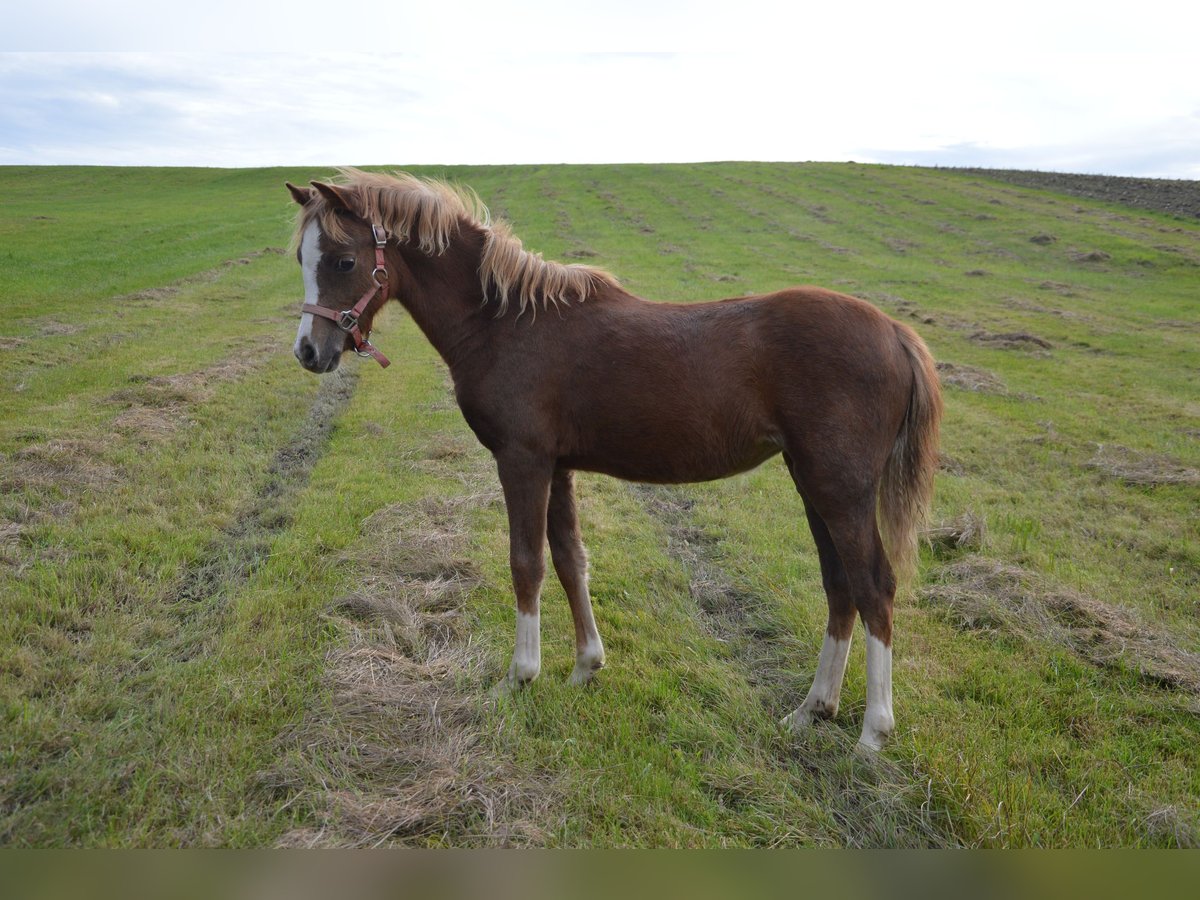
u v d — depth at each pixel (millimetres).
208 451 6305
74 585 3873
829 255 20844
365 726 2957
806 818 2635
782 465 6980
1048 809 2658
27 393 7637
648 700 3305
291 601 3926
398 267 3422
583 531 5223
